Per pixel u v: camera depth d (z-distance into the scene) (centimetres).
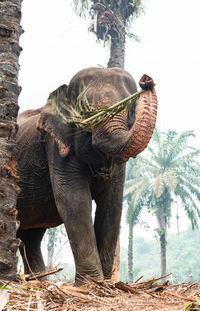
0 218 503
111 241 650
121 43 1819
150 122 524
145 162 4522
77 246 610
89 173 641
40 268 806
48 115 650
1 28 561
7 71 549
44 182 702
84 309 399
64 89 646
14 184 526
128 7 1866
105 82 611
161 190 4228
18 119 784
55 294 429
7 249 498
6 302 386
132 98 546
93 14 1847
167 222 4522
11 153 530
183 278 5984
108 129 570
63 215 633
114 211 652
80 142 618
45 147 691
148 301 439
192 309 387
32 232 816
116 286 492
